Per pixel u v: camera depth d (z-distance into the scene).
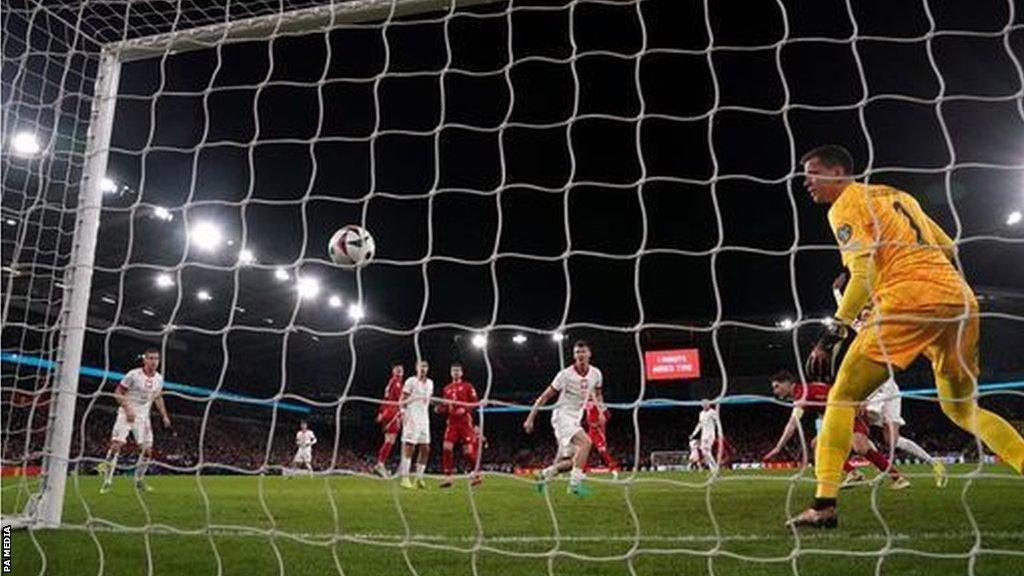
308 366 36.03
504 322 33.41
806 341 22.88
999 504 5.66
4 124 5.21
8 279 5.18
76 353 4.85
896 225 3.88
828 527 4.30
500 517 5.52
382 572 3.38
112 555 3.81
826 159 4.20
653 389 36.03
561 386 7.75
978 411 3.80
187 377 31.86
